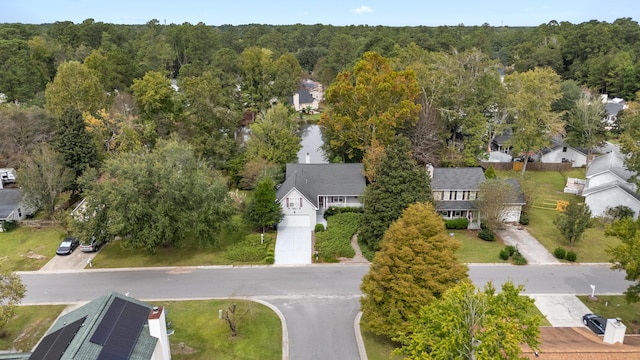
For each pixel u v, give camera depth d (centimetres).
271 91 9144
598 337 2466
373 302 2825
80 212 3950
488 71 6681
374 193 4091
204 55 12325
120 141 5834
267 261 3912
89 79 6544
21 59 8988
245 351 2800
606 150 6912
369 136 5850
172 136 5472
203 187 4000
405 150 4134
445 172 4906
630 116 6225
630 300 2984
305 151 7544
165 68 11862
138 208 3641
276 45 15788
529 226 4725
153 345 2227
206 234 3950
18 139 5672
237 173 5647
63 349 2020
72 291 3475
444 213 4769
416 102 6372
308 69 15775
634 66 9656
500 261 3994
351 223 4609
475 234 4566
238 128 7975
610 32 12350
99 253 4091
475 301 1997
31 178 4622
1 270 2909
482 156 6216
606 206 4791
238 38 17775
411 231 2792
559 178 6191
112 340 2098
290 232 4494
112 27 13888
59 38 12244
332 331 3008
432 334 2036
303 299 3375
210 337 2922
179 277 3691
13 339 2914
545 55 11269
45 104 6925
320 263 3925
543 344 2264
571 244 4294
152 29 15412
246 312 3172
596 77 10225
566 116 7244
